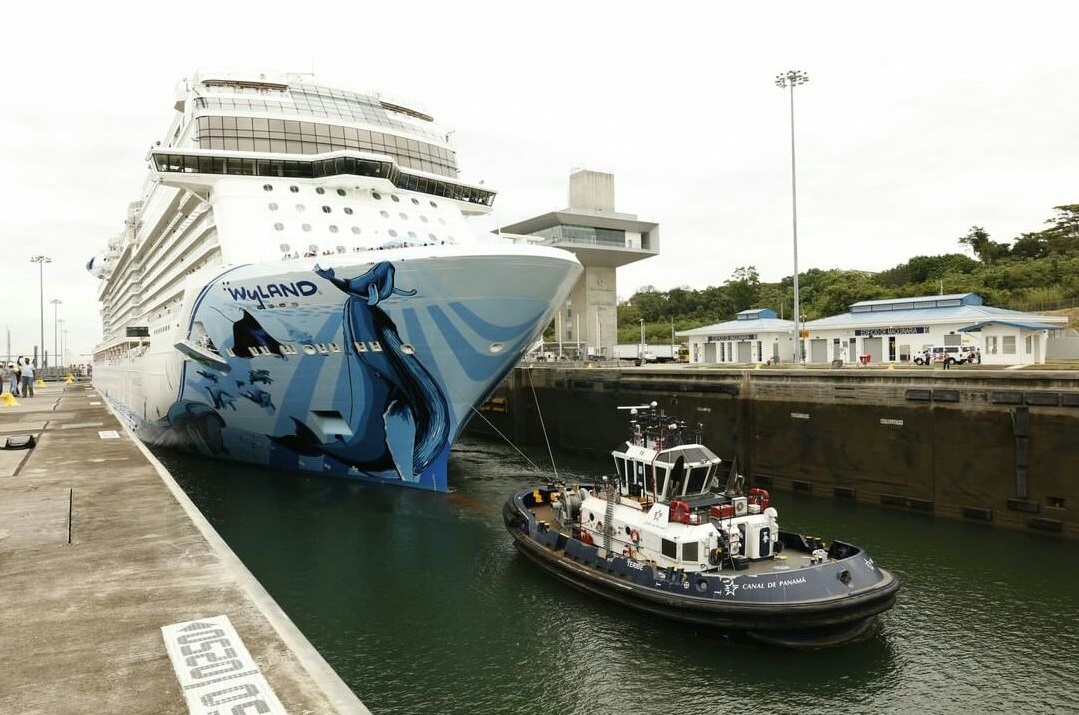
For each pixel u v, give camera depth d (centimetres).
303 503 2041
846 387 2048
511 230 5797
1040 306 4391
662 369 2686
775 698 1006
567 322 6297
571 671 1084
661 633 1180
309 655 542
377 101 2881
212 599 655
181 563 764
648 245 5816
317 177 2289
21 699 472
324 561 1574
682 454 1311
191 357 2228
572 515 1575
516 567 1525
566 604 1312
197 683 493
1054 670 1072
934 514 1852
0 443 1920
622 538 1346
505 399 3528
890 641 1159
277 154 2195
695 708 987
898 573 1441
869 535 1688
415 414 1980
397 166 2370
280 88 2677
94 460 1532
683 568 1194
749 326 4331
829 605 1072
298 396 2084
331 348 1914
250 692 480
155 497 1120
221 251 2119
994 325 3017
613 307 5841
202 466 2588
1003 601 1301
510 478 2461
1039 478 1652
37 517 977
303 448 2266
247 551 1645
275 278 1866
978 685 1035
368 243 2194
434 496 2062
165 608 632
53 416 2892
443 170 2803
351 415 2056
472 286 1736
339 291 1800
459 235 2434
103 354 5347
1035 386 1652
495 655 1137
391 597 1370
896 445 1933
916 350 3466
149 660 529
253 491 2186
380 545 1680
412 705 1004
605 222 5497
